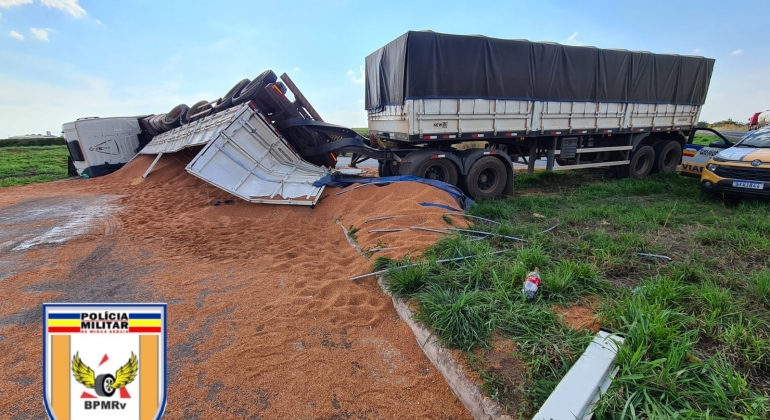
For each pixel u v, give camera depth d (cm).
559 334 279
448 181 816
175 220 693
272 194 724
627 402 206
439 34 711
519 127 830
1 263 488
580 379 227
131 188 1050
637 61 952
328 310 352
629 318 283
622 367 234
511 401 225
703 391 216
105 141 1366
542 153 966
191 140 849
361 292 384
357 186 738
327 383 265
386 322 338
